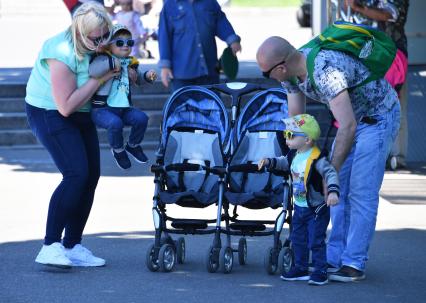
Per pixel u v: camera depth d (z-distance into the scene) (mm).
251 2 101812
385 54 17500
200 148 19984
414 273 19141
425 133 34812
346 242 18953
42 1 77625
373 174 18109
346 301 17031
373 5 27625
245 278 18703
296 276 18500
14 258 20141
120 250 20922
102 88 18922
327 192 17078
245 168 19234
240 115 19938
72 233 19594
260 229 19484
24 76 38938
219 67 29656
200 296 17328
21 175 29391
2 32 62500
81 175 18734
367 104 17891
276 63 17078
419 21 45469
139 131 19234
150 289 17812
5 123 34812
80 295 17391
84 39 18281
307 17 69188
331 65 16922
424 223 23750
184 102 20078
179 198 19031
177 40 29625
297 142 17484
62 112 18438
